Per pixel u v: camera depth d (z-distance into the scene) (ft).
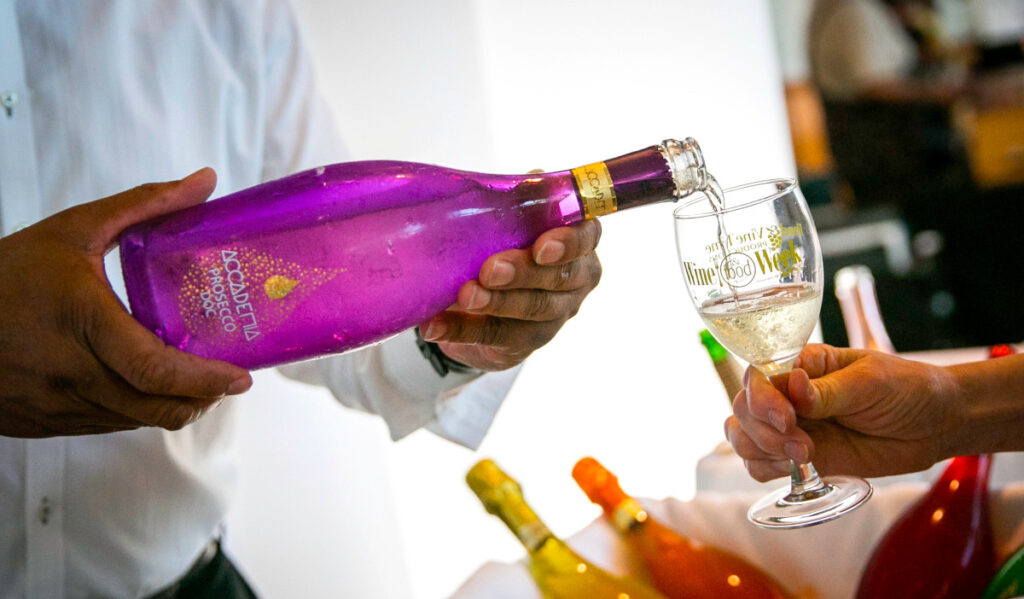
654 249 7.25
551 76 7.06
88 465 2.93
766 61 8.22
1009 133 10.29
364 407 3.50
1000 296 10.75
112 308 1.77
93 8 2.99
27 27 2.93
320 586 5.65
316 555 5.64
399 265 2.14
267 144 3.52
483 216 2.20
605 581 2.69
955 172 10.61
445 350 2.85
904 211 10.94
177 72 3.18
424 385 3.19
